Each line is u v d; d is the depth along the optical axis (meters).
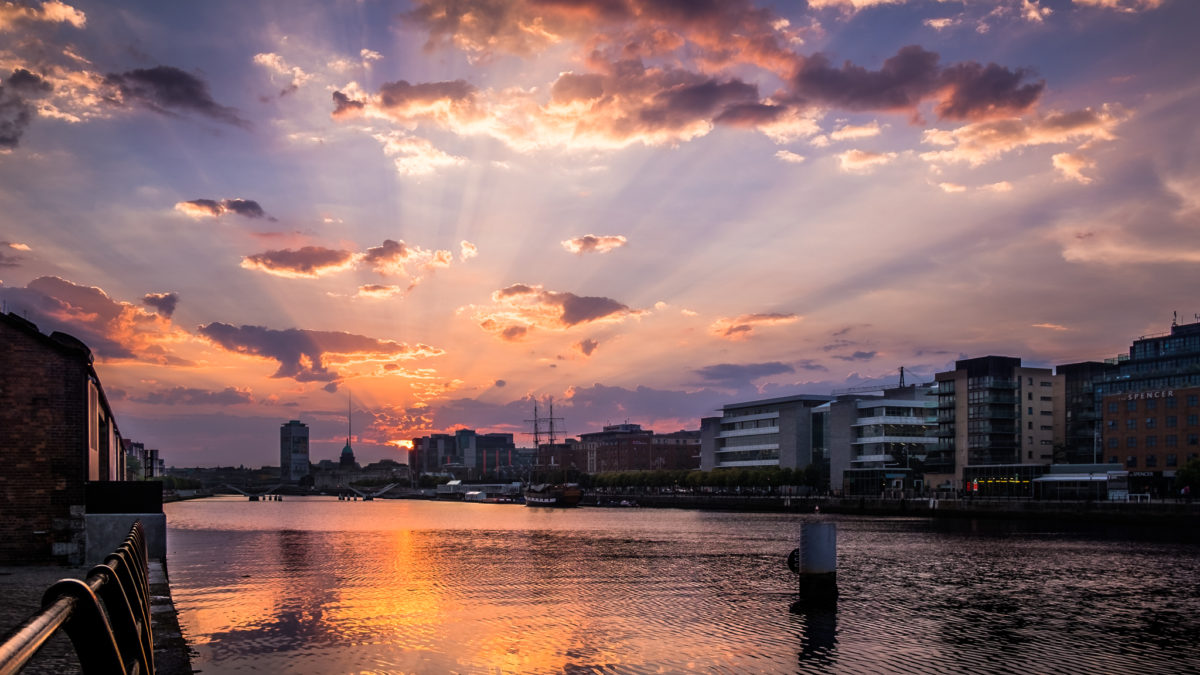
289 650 31.44
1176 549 81.44
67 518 38.00
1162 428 153.62
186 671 21.14
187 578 53.59
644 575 56.28
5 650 2.90
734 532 111.56
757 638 34.19
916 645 33.19
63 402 38.31
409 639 33.53
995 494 177.38
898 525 131.12
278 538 97.38
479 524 139.88
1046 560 69.00
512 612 39.84
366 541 92.00
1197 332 157.75
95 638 3.94
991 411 188.75
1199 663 30.62
